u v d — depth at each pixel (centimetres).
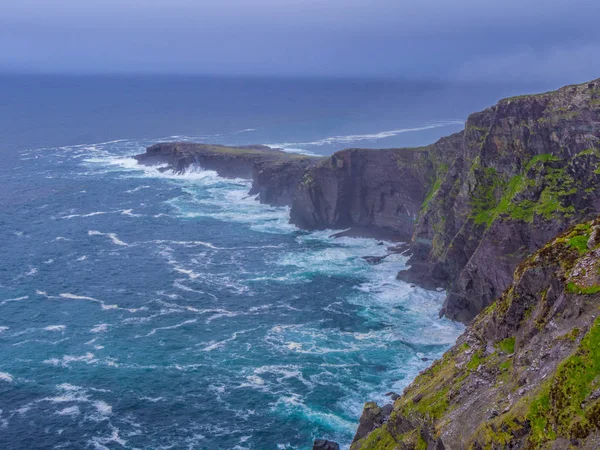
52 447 6456
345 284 10688
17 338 8756
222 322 9269
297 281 10844
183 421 6875
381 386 7444
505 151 9494
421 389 4806
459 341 5325
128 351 8400
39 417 6938
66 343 8612
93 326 9150
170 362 8100
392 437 4769
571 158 8519
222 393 7381
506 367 4128
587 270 3888
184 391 7438
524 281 4397
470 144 10356
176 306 9838
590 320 3544
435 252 10419
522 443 3262
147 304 9912
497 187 9575
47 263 11775
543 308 4050
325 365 7950
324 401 7156
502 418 3431
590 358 3238
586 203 8088
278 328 9044
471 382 4256
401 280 10769
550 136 8888
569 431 3055
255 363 8038
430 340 8600
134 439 6588
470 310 9031
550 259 4300
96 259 12025
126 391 7444
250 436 6594
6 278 10988
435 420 4169
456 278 9831
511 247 8500
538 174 8700
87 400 7269
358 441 5281
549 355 3631
